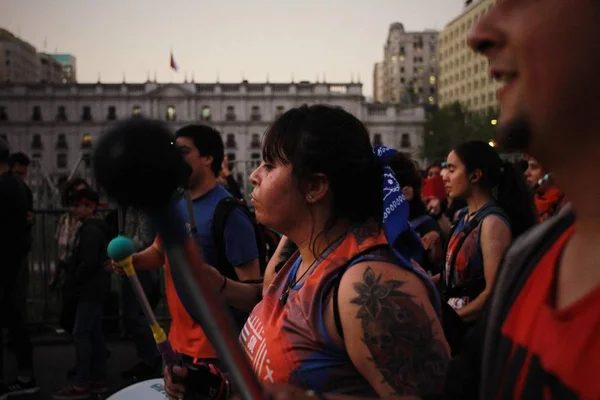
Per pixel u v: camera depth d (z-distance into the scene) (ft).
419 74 337.52
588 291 1.71
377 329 3.32
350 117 4.14
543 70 1.56
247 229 7.86
